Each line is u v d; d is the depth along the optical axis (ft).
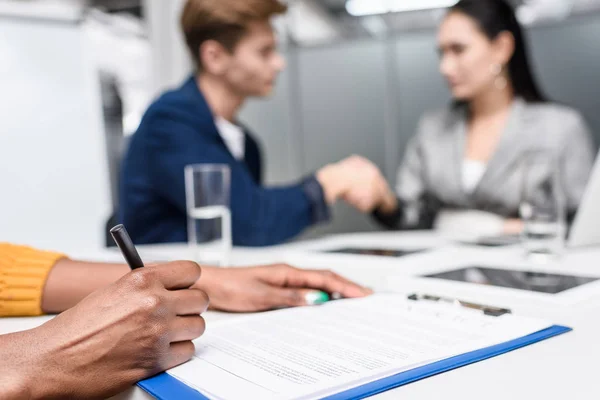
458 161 6.38
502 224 5.21
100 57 10.28
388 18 10.98
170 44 8.41
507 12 6.18
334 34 11.39
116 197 9.57
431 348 1.32
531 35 10.41
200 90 4.65
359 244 3.58
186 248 3.78
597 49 9.99
